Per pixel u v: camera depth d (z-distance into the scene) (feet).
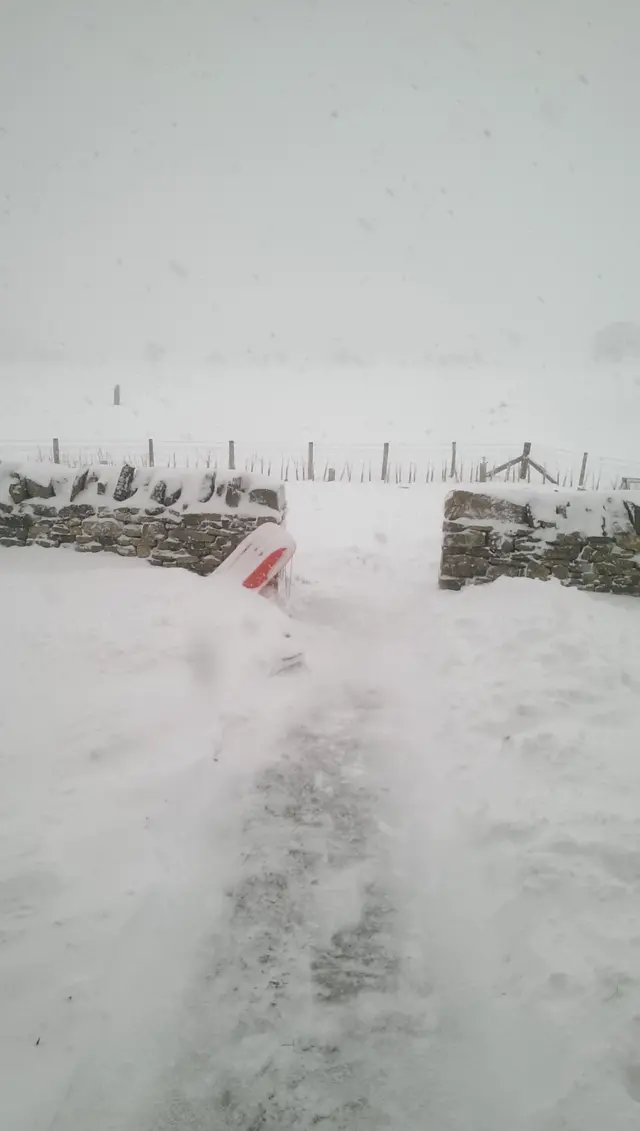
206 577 22.17
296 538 35.17
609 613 20.17
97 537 24.02
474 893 10.41
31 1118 7.00
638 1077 7.54
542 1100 7.41
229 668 16.98
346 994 8.79
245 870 10.85
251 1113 7.32
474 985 8.91
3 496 24.29
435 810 12.44
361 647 20.21
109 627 17.80
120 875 10.29
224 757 13.73
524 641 18.47
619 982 8.52
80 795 11.79
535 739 13.66
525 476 52.29
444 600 22.72
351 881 10.71
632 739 13.82
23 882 9.80
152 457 53.57
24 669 15.49
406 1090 7.60
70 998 8.36
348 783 13.16
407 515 41.52
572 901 9.84
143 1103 7.37
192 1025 8.30
